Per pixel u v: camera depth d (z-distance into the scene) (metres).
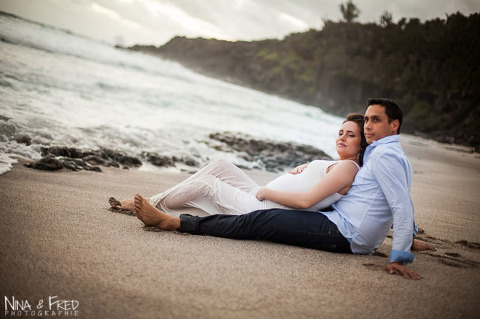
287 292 1.90
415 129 46.22
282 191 2.78
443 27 54.00
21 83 9.21
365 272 2.35
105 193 3.73
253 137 10.76
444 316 1.84
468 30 50.66
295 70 89.12
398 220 2.41
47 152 5.00
